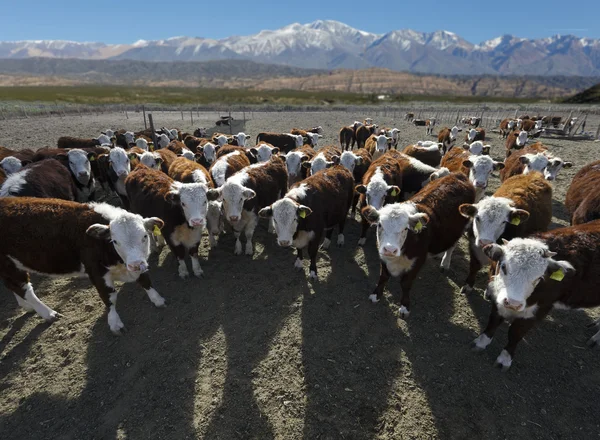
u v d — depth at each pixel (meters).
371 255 7.90
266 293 6.52
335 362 5.06
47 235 5.25
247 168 8.89
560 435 4.15
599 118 37.66
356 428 4.22
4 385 4.81
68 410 4.47
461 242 8.38
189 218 6.47
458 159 10.19
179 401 4.53
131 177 8.12
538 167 9.38
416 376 4.84
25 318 5.91
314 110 52.56
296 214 6.50
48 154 10.57
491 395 4.58
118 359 5.14
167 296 6.46
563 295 4.60
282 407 4.46
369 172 8.92
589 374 4.88
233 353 5.22
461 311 6.04
